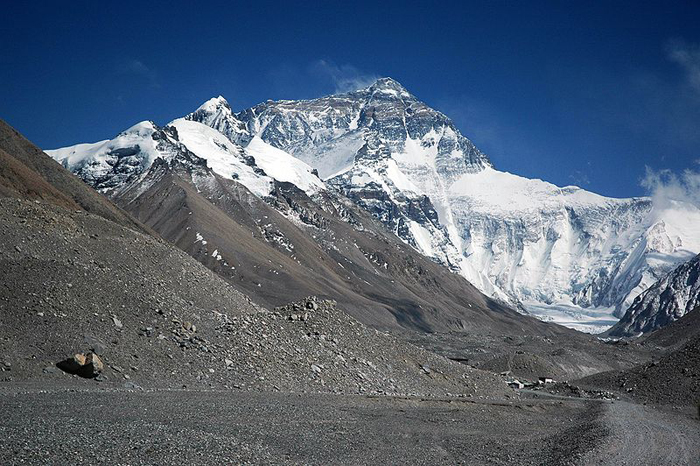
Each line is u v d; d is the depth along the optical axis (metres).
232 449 29.03
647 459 40.50
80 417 30.69
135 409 34.34
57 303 47.38
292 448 32.19
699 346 89.44
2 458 23.58
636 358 159.62
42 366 40.91
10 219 57.81
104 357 44.09
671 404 77.25
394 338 73.88
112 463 24.83
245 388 47.66
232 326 56.28
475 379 75.12
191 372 47.31
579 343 177.12
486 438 44.31
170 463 25.73
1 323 43.44
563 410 68.44
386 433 40.00
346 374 58.97
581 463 36.97
